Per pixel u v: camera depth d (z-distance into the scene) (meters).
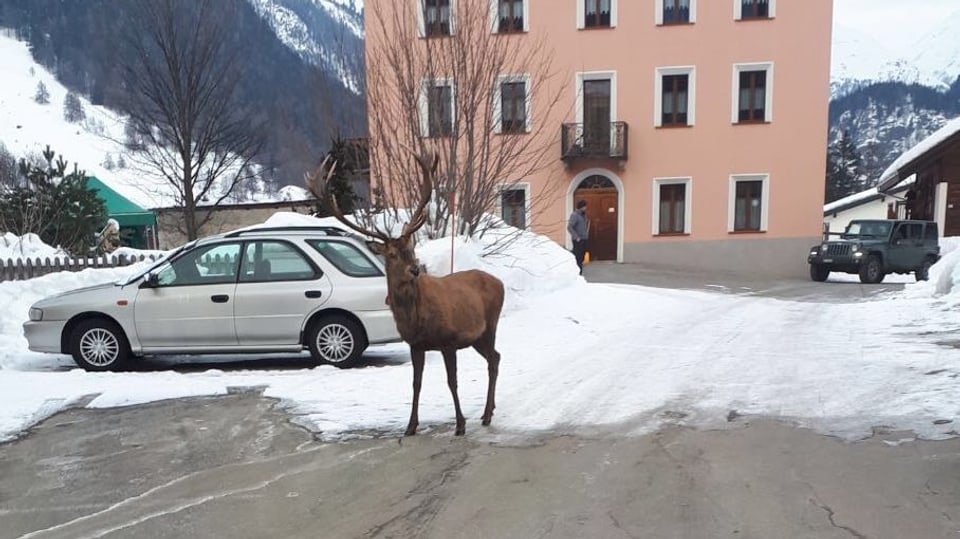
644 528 3.98
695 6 24.84
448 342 5.62
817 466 4.77
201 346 8.36
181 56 19.22
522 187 25.36
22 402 6.85
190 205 20.16
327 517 4.29
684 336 9.98
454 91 13.32
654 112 25.34
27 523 4.31
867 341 9.05
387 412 6.35
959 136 22.81
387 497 4.55
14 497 4.71
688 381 7.20
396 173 13.69
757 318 11.79
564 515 4.19
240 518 4.31
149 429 6.07
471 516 4.23
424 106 13.89
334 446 5.54
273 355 9.40
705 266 25.64
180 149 19.97
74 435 5.96
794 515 4.06
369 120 14.02
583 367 8.02
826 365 7.67
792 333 10.00
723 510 4.17
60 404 6.81
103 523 4.29
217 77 20.22
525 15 25.34
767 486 4.48
